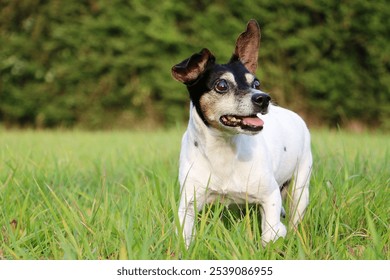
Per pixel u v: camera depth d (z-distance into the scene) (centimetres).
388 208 563
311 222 535
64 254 467
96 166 781
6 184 624
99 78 1848
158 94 1827
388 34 1706
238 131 497
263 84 1738
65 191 640
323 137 1092
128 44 1811
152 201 540
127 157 885
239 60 539
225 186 529
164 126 1814
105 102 1848
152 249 472
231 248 471
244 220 505
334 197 568
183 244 469
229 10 1755
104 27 1819
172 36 1759
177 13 1786
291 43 1722
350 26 1708
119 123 1850
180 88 1775
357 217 556
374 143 1061
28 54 1892
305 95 1759
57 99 1878
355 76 1723
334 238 502
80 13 1853
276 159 559
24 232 516
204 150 523
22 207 552
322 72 1725
